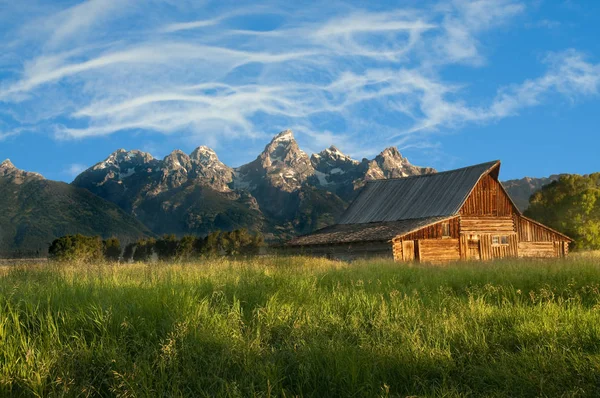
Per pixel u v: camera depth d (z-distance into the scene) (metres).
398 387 7.41
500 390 7.14
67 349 7.80
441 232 43.75
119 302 9.59
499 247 46.22
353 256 44.12
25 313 8.75
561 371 7.50
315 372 7.58
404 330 9.20
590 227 61.84
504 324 9.98
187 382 7.27
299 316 9.99
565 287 14.11
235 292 10.96
